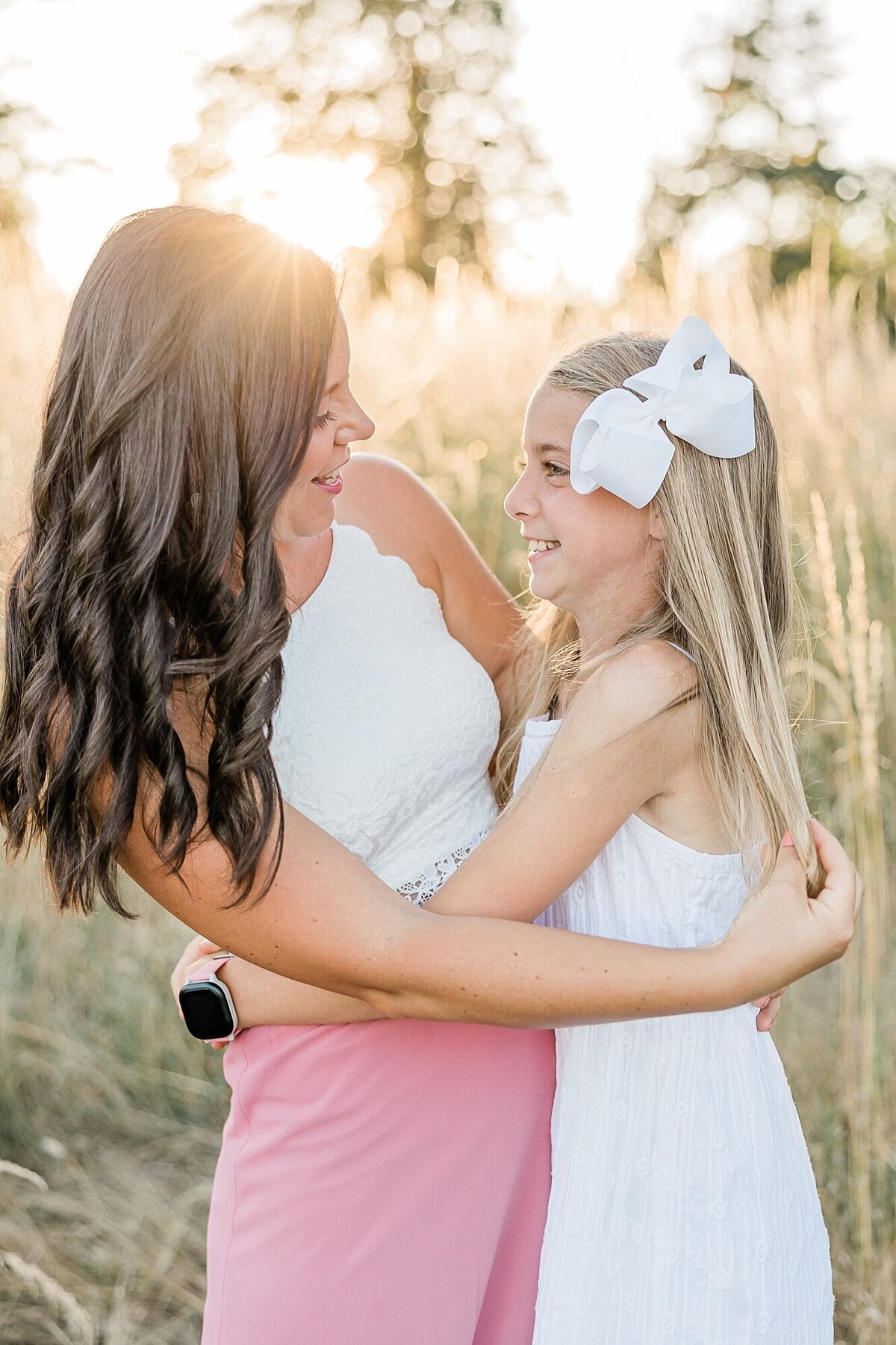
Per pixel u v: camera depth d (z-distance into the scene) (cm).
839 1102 255
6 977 292
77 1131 287
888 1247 223
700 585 127
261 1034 134
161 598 112
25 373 315
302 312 113
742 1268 124
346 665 140
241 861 109
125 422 111
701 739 125
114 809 109
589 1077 129
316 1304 125
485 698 146
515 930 110
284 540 130
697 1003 110
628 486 125
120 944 305
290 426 113
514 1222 132
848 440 385
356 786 134
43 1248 242
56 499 116
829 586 238
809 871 119
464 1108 129
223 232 114
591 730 121
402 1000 113
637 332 144
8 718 121
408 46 1728
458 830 142
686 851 125
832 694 285
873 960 241
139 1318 230
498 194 1662
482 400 430
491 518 381
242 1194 133
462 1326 128
